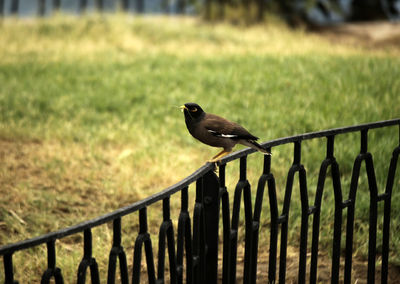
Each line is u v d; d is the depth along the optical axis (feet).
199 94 47.42
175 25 92.94
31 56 65.98
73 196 27.81
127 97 47.26
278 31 93.50
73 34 80.12
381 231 24.48
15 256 21.45
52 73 56.70
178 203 27.14
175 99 46.19
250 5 114.42
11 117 40.27
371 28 120.37
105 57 66.23
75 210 26.43
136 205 10.23
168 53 69.10
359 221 25.36
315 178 29.63
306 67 54.70
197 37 86.17
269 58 62.39
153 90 49.42
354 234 24.29
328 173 30.71
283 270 15.21
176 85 51.06
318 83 47.60
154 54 68.08
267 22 111.24
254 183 29.27
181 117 41.75
